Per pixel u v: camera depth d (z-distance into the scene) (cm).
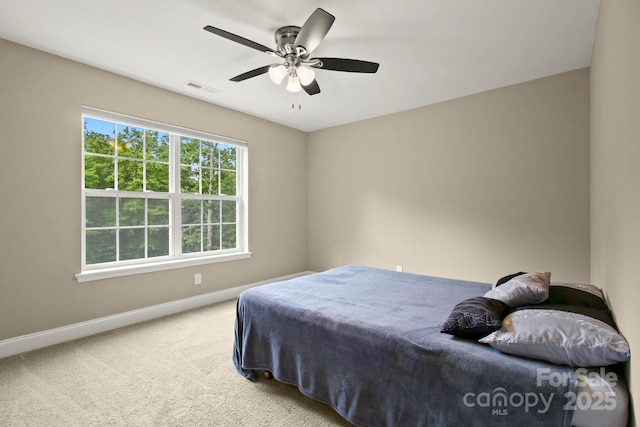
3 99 237
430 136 375
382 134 417
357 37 232
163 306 330
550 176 302
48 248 258
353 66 221
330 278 269
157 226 336
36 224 253
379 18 210
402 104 375
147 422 168
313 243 495
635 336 101
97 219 294
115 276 297
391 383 148
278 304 202
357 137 442
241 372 215
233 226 409
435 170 372
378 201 421
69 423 166
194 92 340
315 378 176
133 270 306
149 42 242
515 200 321
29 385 201
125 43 243
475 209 345
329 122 450
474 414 126
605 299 179
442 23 215
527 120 312
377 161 422
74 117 271
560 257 299
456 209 358
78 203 274
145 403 184
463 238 354
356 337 162
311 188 496
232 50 253
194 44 245
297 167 484
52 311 260
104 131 299
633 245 104
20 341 243
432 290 232
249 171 417
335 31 225
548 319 132
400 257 402
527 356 127
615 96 141
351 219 450
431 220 376
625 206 118
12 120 241
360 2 194
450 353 136
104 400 186
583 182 287
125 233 312
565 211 296
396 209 405
